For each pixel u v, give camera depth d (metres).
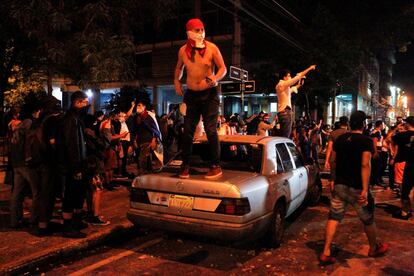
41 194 5.37
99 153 5.95
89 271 4.61
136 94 18.36
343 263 4.97
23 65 9.38
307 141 14.05
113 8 7.59
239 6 15.27
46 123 5.35
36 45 8.26
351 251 5.43
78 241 5.21
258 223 4.71
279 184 5.41
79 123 5.31
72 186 5.34
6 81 9.68
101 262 4.91
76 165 5.20
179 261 4.98
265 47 19.84
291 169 6.28
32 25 7.04
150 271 4.64
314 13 18.77
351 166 4.80
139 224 5.06
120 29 8.12
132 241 5.80
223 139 5.90
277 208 5.39
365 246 5.64
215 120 4.96
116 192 8.39
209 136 4.93
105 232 5.62
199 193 4.62
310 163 7.48
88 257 5.09
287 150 6.47
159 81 27.34
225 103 23.33
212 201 4.55
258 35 20.25
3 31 7.69
